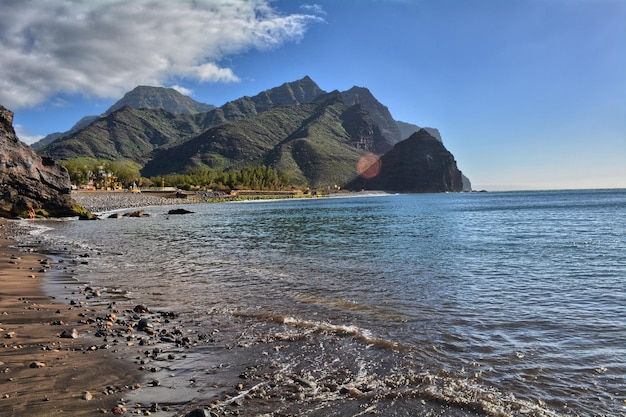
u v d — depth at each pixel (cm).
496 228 4822
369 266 2203
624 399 718
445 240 3534
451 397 725
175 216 8369
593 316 1216
